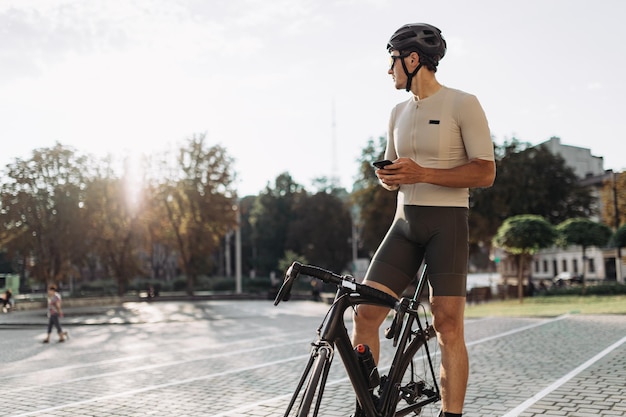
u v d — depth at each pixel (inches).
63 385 343.0
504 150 1898.4
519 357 374.6
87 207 1840.6
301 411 99.3
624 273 2418.8
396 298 123.5
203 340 637.9
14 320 1176.2
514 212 1854.1
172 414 246.1
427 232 126.7
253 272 3380.9
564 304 1100.5
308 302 1828.2
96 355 528.4
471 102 127.3
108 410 259.0
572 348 411.2
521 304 1240.8
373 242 1863.9
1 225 1723.7
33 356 548.7
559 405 233.6
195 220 2108.8
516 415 219.5
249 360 429.7
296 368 373.7
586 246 1465.3
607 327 567.2
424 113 130.0
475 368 335.9
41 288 2763.3
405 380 128.0
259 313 1238.9
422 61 128.7
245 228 4106.8
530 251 1285.7
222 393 292.2
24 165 1755.7
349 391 277.1
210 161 2118.6
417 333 131.0
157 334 761.6
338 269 3314.5
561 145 1898.4
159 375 369.4
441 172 120.3
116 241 2037.4
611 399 241.4
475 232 1779.0
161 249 3695.9
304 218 3344.0
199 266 2819.9
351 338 131.0
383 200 1787.6
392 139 141.0
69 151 1795.0
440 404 135.0
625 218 1737.2
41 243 1768.0
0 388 339.9
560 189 1881.2
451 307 124.3
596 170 1945.1
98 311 1429.6
